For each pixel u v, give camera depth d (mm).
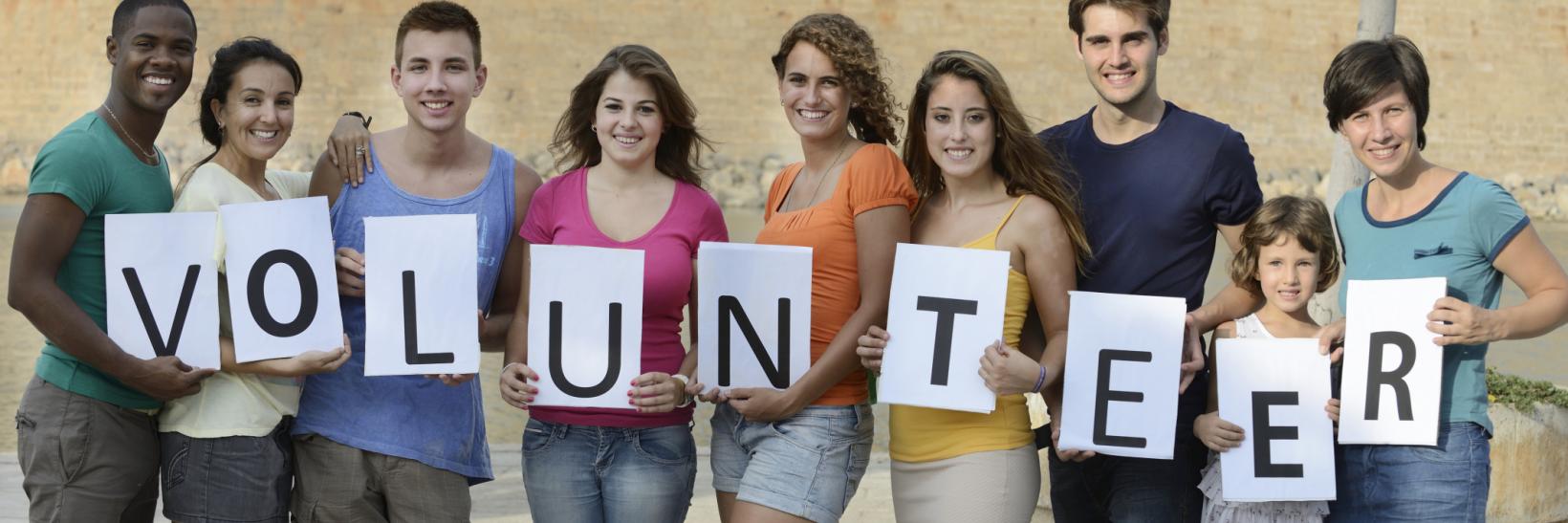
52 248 3740
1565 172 39094
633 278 3949
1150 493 4164
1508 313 3725
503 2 36438
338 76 36094
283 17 35938
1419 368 3801
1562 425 6000
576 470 4020
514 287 4312
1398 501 3869
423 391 4066
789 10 36688
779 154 36438
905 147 4160
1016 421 3930
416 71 4070
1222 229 4324
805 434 3951
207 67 35406
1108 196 4242
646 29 36500
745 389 3912
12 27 36562
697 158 4332
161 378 3771
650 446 4023
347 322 4117
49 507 3854
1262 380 4004
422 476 4055
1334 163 6711
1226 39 38438
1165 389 3893
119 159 3916
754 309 3912
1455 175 3893
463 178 4191
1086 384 3896
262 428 3922
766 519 3896
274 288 3895
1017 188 3969
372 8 36156
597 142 4219
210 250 3887
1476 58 39125
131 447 3908
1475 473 3822
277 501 3969
